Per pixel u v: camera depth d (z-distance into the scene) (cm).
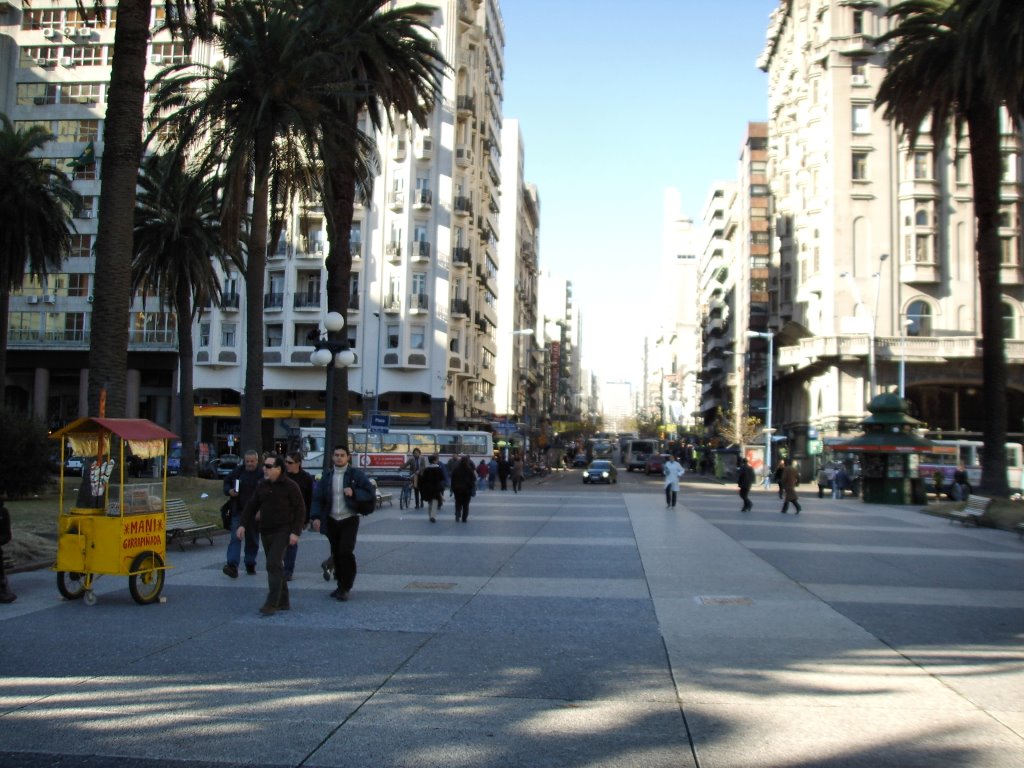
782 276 7106
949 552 1758
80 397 6391
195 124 2408
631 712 634
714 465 8338
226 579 1284
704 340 12800
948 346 5722
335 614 1012
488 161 7181
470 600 1116
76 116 6300
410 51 2631
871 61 6066
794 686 709
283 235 5953
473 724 604
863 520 2641
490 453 5112
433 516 2336
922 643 877
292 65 2342
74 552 1056
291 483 1039
